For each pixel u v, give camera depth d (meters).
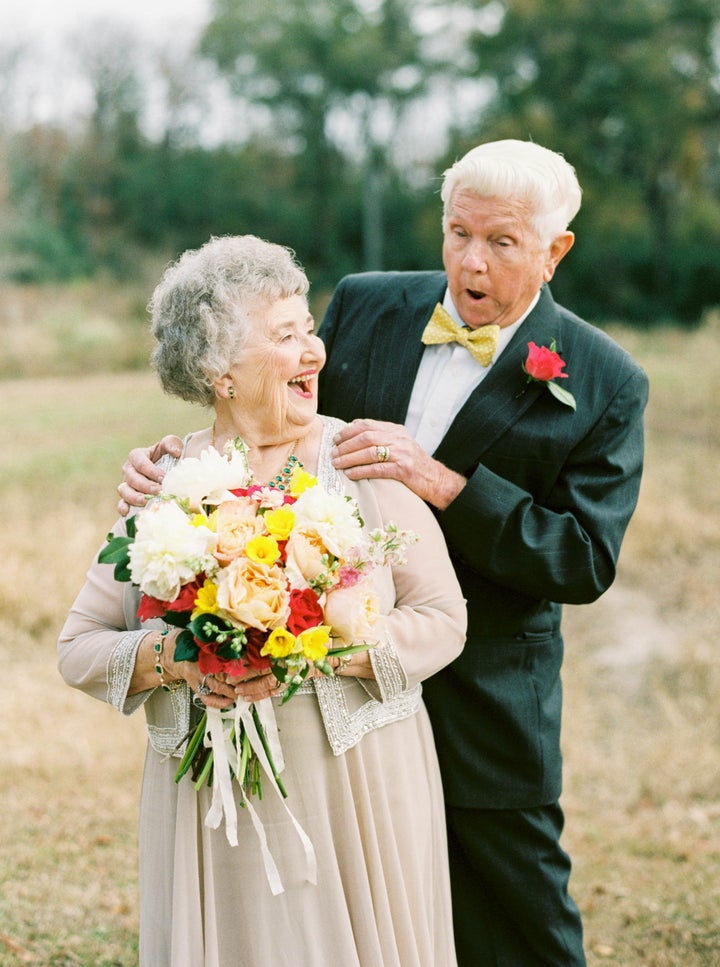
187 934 1.97
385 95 38.94
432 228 36.06
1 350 20.69
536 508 2.34
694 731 5.00
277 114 41.03
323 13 39.50
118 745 4.68
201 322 2.02
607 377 2.46
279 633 1.77
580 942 2.57
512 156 2.29
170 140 41.03
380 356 2.61
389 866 2.04
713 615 6.33
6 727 4.75
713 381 11.48
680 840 4.03
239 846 1.99
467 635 2.47
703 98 32.09
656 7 31.70
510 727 2.46
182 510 1.89
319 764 2.00
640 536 7.30
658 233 33.16
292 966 1.96
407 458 2.21
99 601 2.18
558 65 32.00
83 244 36.50
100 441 11.40
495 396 2.43
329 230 40.03
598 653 6.07
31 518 7.70
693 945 3.19
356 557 1.87
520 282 2.36
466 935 2.57
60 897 3.37
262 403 2.07
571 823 4.24
